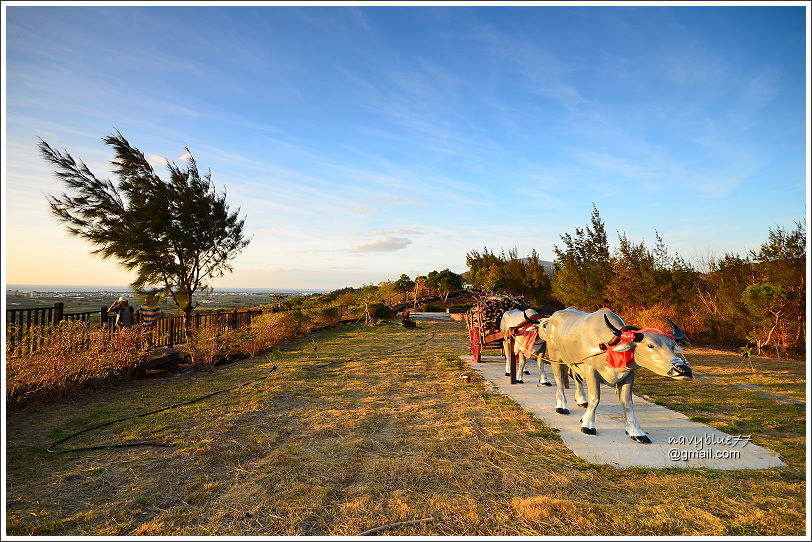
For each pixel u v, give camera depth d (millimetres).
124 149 13094
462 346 14156
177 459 4688
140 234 12539
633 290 16297
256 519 3471
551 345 6266
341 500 3779
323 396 7414
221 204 14758
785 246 13891
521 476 4211
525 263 35812
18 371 6695
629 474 4250
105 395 7492
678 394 7512
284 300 21984
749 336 13055
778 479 4129
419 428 5730
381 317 25375
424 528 3330
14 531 3264
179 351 9992
